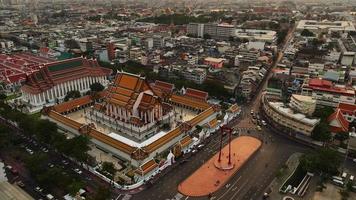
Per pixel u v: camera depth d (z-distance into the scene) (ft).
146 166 572.10
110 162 597.11
